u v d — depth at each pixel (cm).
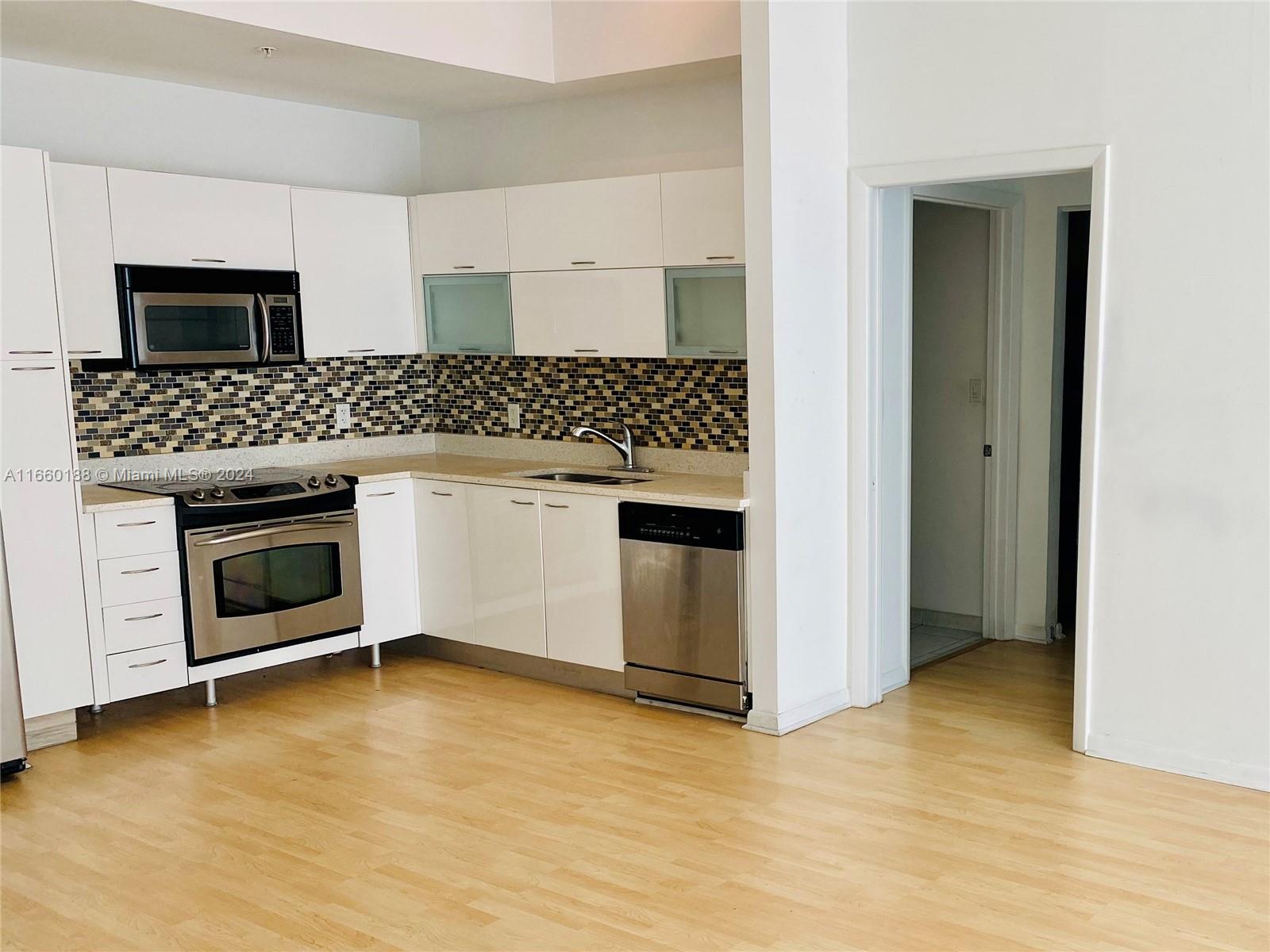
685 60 488
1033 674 517
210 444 550
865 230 459
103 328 473
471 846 354
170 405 534
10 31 432
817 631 462
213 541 484
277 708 498
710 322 489
